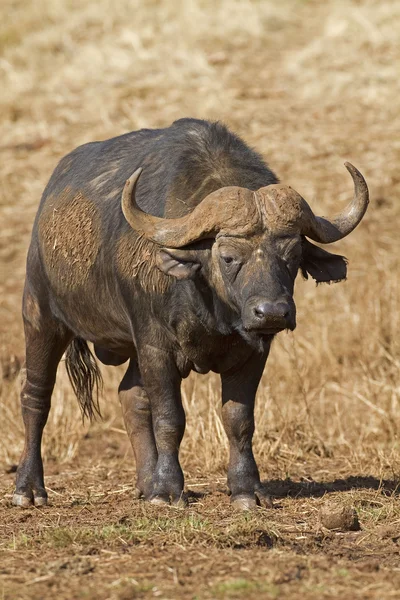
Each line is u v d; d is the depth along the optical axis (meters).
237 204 20.34
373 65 60.34
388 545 19.48
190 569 17.47
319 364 37.12
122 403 25.73
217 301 21.20
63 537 19.45
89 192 24.83
